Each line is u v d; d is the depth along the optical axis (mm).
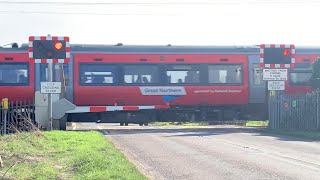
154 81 28406
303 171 11688
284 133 23203
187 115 28875
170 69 28594
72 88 27578
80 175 10133
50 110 21500
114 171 10352
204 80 28750
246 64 29047
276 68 26406
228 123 35281
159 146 17312
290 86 29312
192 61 28703
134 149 16328
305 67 29609
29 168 10719
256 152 15508
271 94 26344
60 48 20953
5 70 27250
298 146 17484
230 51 29078
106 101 28047
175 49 28750
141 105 28297
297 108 25422
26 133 17219
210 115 29109
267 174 11258
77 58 27781
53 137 17438
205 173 11422
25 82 27203
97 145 15344
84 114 27906
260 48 26953
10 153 12680
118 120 28297
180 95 28547
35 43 20844
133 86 28156
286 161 13414
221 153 15227
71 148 14383
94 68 27938
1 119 20266
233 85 28906
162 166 12508
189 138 20750
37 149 14086
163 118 28766
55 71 26969
